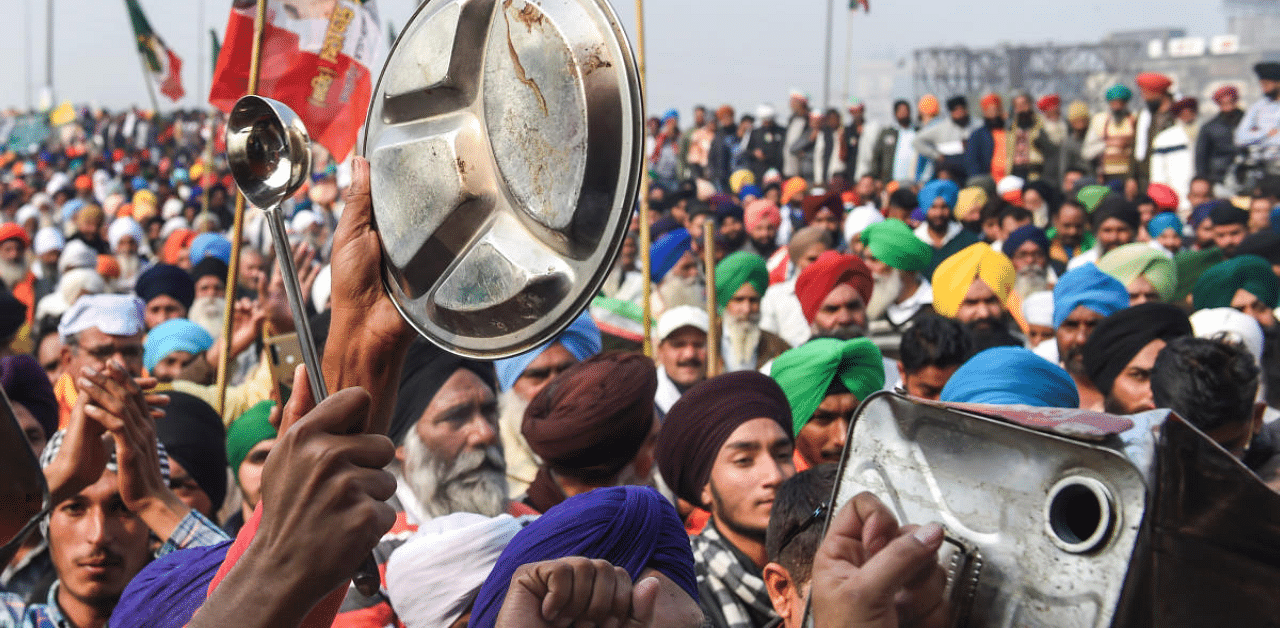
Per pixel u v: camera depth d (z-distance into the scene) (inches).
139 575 69.9
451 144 46.8
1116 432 35.9
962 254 240.2
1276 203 394.9
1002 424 37.9
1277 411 170.9
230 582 40.4
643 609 52.1
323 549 40.1
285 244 50.0
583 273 43.7
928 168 697.6
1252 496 36.1
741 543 110.0
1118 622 34.9
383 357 51.3
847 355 139.9
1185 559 36.0
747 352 242.2
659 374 205.2
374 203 50.4
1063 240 388.5
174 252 433.7
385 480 41.6
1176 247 386.3
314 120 186.5
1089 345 158.2
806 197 463.2
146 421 101.3
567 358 165.8
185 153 1487.5
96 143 1557.6
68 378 201.9
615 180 42.8
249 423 144.3
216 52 321.7
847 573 39.6
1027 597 36.8
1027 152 605.9
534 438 120.6
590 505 68.2
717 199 518.9
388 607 101.3
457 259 47.4
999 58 1290.6
